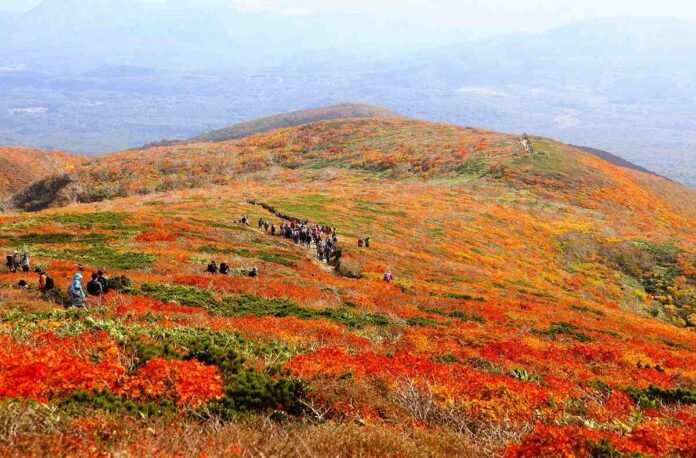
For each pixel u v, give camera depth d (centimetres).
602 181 8494
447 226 5847
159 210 5428
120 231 4109
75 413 670
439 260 4616
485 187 7925
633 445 800
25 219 4447
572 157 9556
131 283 2309
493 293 3625
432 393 1016
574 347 2009
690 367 1973
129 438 608
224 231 4475
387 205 6569
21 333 1057
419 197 7188
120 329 1164
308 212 5784
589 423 948
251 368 998
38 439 561
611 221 7038
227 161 11194
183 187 9731
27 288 2166
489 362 1557
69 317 1384
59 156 15338
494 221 6272
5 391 684
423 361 1285
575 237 6184
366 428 757
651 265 5719
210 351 1018
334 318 2064
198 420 739
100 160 11919
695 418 1055
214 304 2134
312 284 3009
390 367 1161
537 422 891
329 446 673
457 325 2248
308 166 10725
